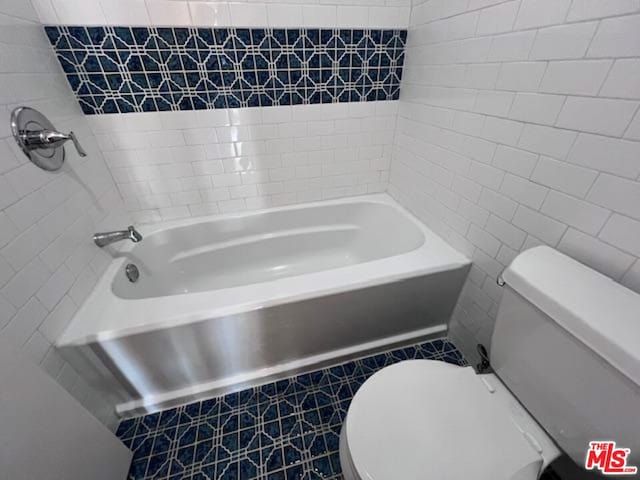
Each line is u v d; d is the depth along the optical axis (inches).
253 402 47.2
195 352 42.1
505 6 33.1
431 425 27.9
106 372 39.5
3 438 21.4
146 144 52.4
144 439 42.7
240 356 45.5
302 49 51.1
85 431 30.7
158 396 45.6
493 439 27.3
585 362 22.9
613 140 25.2
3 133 31.1
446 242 51.7
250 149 58.0
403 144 61.7
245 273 67.8
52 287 35.1
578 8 26.0
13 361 23.2
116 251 50.7
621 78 23.8
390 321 50.9
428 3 46.8
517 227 37.0
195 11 44.4
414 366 33.2
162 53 46.3
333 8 48.8
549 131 30.7
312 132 59.7
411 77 55.0
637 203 24.4
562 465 34.8
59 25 41.3
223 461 40.4
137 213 58.2
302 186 65.5
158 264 58.1
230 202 62.7
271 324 42.6
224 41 47.5
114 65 45.4
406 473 24.7
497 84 36.1
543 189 32.6
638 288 25.6
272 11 46.9
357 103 58.9
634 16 22.2
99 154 50.3
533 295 26.0
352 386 49.4
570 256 30.9
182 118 51.9
